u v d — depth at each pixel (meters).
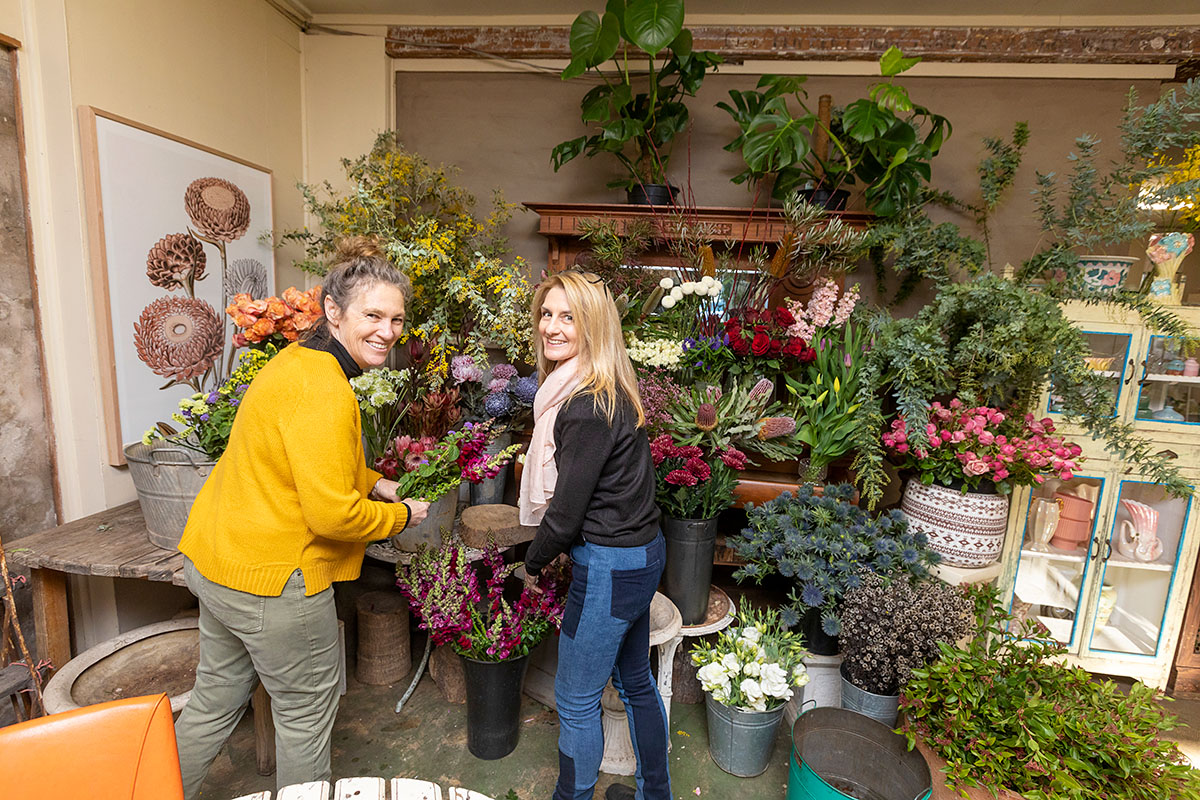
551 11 2.68
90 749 0.80
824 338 2.25
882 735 1.52
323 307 1.29
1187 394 2.16
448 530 1.90
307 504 1.12
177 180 2.10
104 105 1.84
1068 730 1.32
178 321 2.12
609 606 1.29
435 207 2.81
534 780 1.71
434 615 1.64
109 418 1.89
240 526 1.18
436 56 2.82
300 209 2.82
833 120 2.46
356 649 2.31
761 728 1.71
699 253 2.41
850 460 2.52
